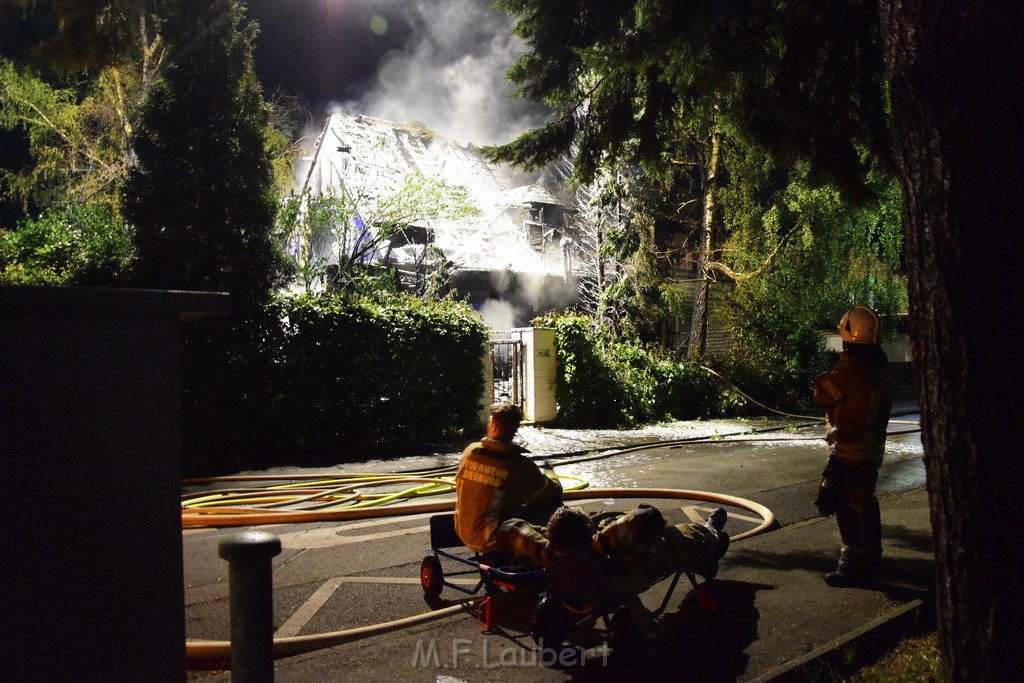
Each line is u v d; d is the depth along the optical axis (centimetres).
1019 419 263
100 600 198
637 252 1839
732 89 684
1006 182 266
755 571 570
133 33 786
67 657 193
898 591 520
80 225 1205
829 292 1912
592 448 1265
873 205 731
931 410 285
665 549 427
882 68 677
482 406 1354
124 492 203
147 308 205
